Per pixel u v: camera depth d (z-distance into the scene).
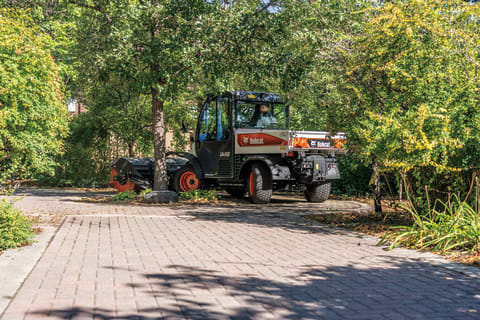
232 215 11.51
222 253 6.77
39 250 6.68
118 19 14.12
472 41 8.12
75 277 5.26
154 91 15.38
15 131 8.01
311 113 15.73
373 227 9.24
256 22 13.38
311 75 13.79
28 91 7.86
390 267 6.03
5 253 6.45
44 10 18.34
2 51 7.65
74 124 23.64
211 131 16.41
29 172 9.33
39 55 7.90
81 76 20.41
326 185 15.29
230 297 4.65
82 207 13.07
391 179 15.83
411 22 8.45
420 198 8.82
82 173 24.11
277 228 9.34
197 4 13.09
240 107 15.67
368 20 10.99
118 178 18.22
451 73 8.29
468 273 5.70
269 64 14.20
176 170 18.03
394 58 8.76
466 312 4.30
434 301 4.62
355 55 9.44
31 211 11.60
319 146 14.11
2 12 8.47
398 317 4.14
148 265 5.92
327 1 12.12
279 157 14.47
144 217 10.80
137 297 4.59
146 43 13.13
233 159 15.47
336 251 7.04
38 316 3.99
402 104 9.01
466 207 7.65
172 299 4.54
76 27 17.36
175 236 8.16
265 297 4.67
